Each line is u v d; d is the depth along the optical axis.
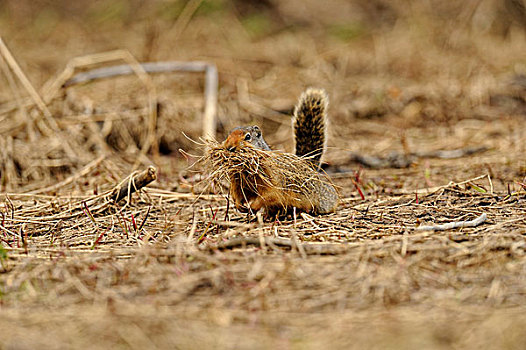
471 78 20.14
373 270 7.92
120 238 9.55
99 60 17.28
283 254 8.42
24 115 15.31
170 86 18.70
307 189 10.04
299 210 10.15
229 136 9.76
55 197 11.93
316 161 11.14
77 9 26.23
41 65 21.09
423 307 7.11
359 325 6.78
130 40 23.36
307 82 19.98
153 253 8.43
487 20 24.83
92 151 14.96
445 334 6.60
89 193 12.28
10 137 14.63
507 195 11.16
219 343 6.50
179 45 22.98
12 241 9.55
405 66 21.45
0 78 18.78
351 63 21.92
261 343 6.50
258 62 21.81
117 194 11.17
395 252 8.40
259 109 17.73
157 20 24.25
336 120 17.69
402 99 18.73
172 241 9.20
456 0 26.05
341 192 12.33
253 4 26.02
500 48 23.23
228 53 22.52
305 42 23.84
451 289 7.50
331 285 7.60
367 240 8.97
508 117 17.44
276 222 9.82
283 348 6.41
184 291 7.52
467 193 11.38
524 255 8.27
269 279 7.71
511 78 20.00
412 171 13.79
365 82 20.09
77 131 15.38
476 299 7.26
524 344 6.38
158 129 15.91
